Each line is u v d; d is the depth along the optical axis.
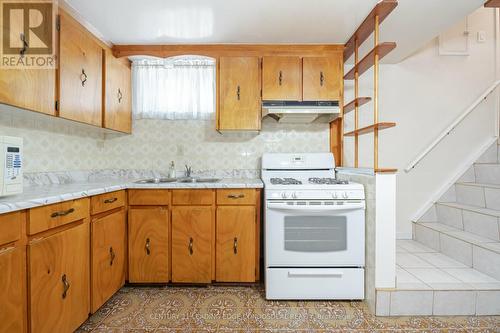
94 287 1.66
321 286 1.90
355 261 1.89
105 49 2.16
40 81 1.51
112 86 2.26
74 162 2.23
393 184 1.75
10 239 1.09
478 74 2.88
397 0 1.72
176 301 1.93
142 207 2.10
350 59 2.73
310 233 1.90
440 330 1.60
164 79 2.59
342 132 2.59
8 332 1.08
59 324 1.36
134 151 2.68
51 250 1.31
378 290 1.74
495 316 1.72
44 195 1.34
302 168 2.51
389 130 2.88
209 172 2.71
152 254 2.10
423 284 1.80
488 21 2.88
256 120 2.39
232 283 2.15
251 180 2.46
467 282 1.82
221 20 2.00
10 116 1.65
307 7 1.83
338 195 1.88
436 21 2.00
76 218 1.50
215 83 2.50
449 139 2.90
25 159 1.77
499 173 2.63
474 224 2.31
